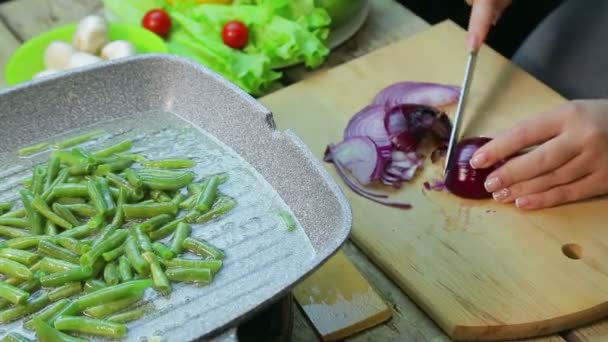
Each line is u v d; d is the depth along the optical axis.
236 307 0.45
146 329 0.46
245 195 0.54
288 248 0.50
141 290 0.47
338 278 0.57
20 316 0.47
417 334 0.55
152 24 0.77
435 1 1.08
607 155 0.63
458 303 0.56
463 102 0.69
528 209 0.63
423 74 0.77
